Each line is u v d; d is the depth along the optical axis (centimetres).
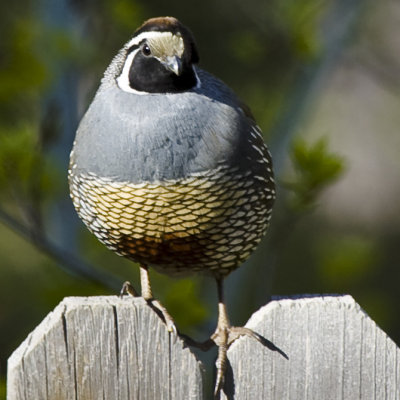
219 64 1535
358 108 2247
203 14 1506
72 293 1064
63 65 1178
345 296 717
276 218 1279
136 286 1348
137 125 815
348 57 1627
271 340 701
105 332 682
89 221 862
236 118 836
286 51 1253
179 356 688
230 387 704
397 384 700
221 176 818
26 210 1006
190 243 843
